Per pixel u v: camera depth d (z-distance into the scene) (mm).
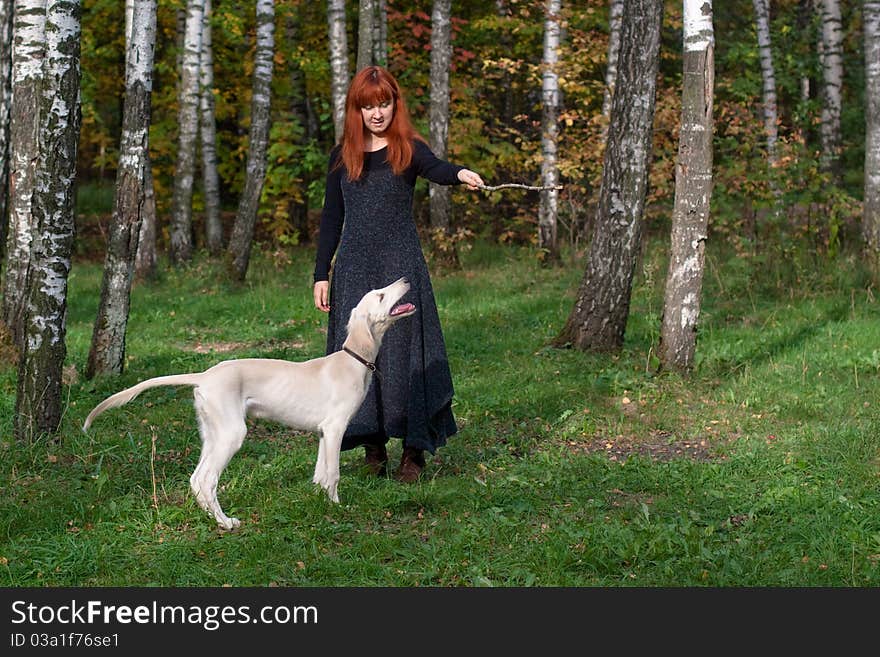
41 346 6582
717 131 15641
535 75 16734
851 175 20219
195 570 4535
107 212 22812
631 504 5535
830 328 10609
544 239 16422
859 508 5375
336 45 15805
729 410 7766
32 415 6586
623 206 9844
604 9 18016
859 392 8109
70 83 6484
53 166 6496
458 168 5766
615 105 9836
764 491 5781
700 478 6000
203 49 18719
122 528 5043
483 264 17062
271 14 15422
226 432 5098
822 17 17969
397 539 4902
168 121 20844
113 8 18938
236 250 15641
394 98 5832
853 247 14852
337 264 6035
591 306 10008
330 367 5406
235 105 21375
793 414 7543
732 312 11984
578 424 7340
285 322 12461
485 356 9922
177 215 17531
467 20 19781
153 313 12844
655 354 9078
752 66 20750
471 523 5129
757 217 15328
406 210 5969
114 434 6883
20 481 5809
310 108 21812
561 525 5082
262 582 4453
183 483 5746
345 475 6039
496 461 6461
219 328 11984
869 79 13992
